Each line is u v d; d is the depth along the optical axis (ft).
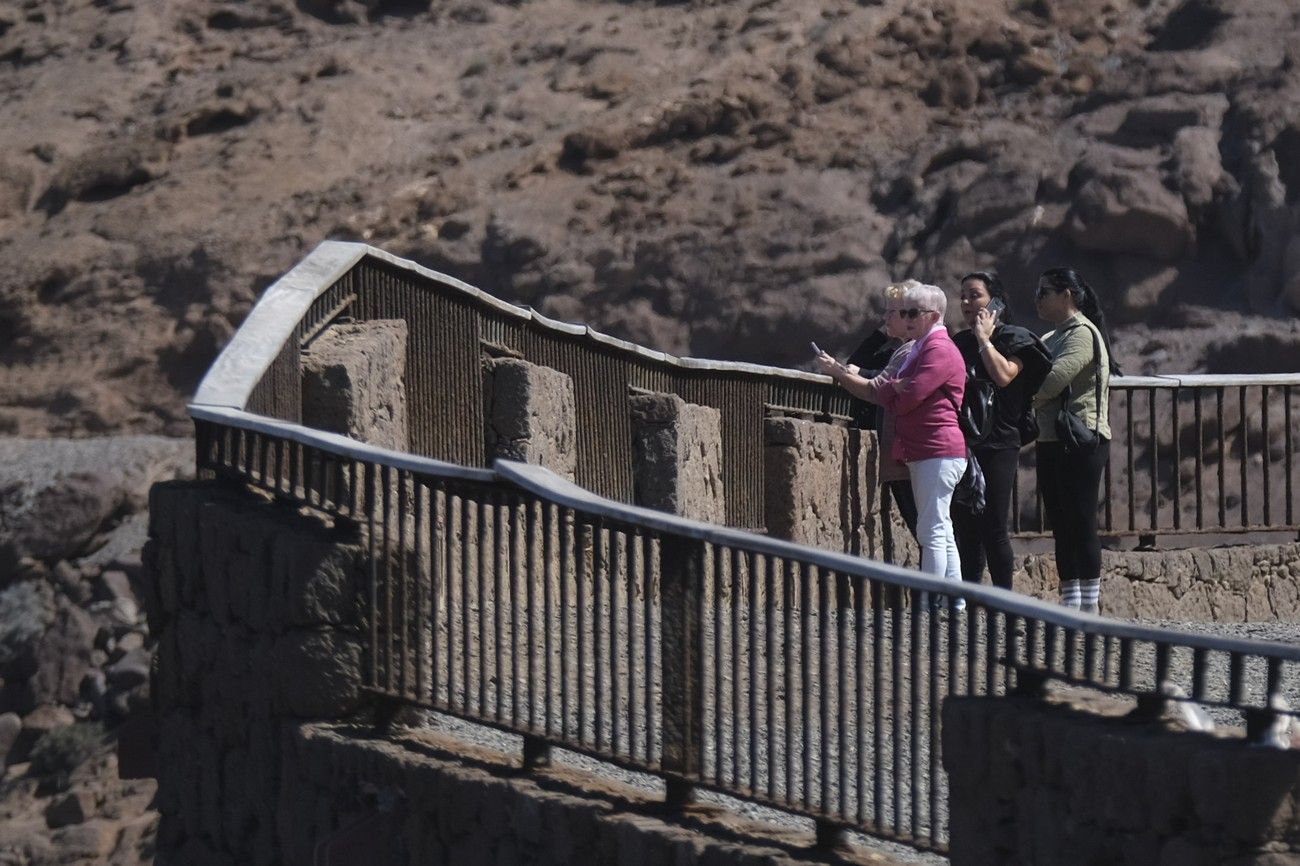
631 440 145.28
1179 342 370.73
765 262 415.44
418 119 503.20
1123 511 324.39
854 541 161.07
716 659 71.05
